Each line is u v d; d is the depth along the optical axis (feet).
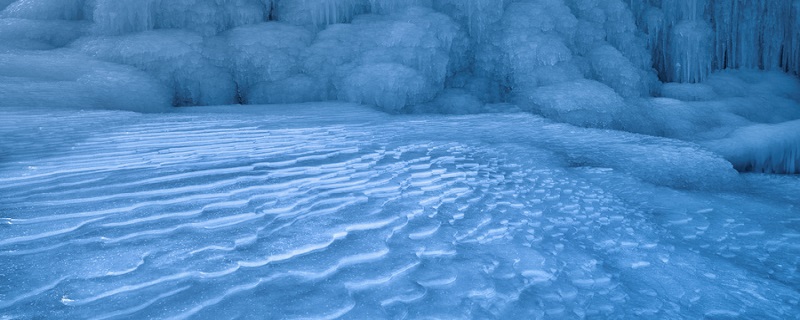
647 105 34.78
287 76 31.19
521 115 29.22
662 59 42.78
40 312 5.49
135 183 10.59
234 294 6.24
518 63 33.99
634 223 11.53
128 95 24.29
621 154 20.27
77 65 25.52
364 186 11.82
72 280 6.23
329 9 33.91
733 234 11.51
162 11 30.32
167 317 5.62
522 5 36.09
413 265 7.65
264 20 34.24
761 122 36.47
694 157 20.76
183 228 8.27
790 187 19.89
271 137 17.42
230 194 10.29
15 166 11.39
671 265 9.09
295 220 9.09
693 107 35.76
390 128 22.18
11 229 7.71
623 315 7.01
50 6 30.60
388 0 34.83
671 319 7.04
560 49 33.63
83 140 14.74
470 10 35.47
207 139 16.26
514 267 8.08
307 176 12.30
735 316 7.30
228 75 30.27
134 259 6.96
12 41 28.40
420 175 13.38
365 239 8.46
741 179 19.72
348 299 6.41
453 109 31.96
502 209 11.22
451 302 6.66
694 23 39.88
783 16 43.27
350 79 30.04
